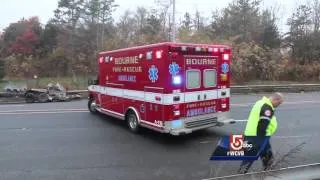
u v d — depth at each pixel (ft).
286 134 42.09
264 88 103.50
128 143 37.86
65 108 62.75
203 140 39.06
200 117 39.04
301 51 172.76
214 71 39.96
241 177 21.75
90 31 199.62
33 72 184.85
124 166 30.32
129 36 189.06
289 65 153.79
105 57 48.55
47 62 189.88
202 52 38.65
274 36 173.78
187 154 33.78
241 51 141.79
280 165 27.25
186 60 37.65
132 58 41.55
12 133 42.60
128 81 42.75
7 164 31.04
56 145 37.14
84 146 36.73
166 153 34.17
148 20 192.13
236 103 71.46
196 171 28.94
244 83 132.77
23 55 205.16
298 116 54.39
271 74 145.59
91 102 56.08
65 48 194.59
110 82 47.44
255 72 144.46
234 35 166.91
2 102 78.79
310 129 44.93
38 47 210.79
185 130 37.35
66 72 185.37
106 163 31.14
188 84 37.91
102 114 55.21
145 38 167.73
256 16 179.52
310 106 65.67
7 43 219.82
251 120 24.58
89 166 30.37
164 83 36.70
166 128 37.01
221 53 40.29
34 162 31.55
